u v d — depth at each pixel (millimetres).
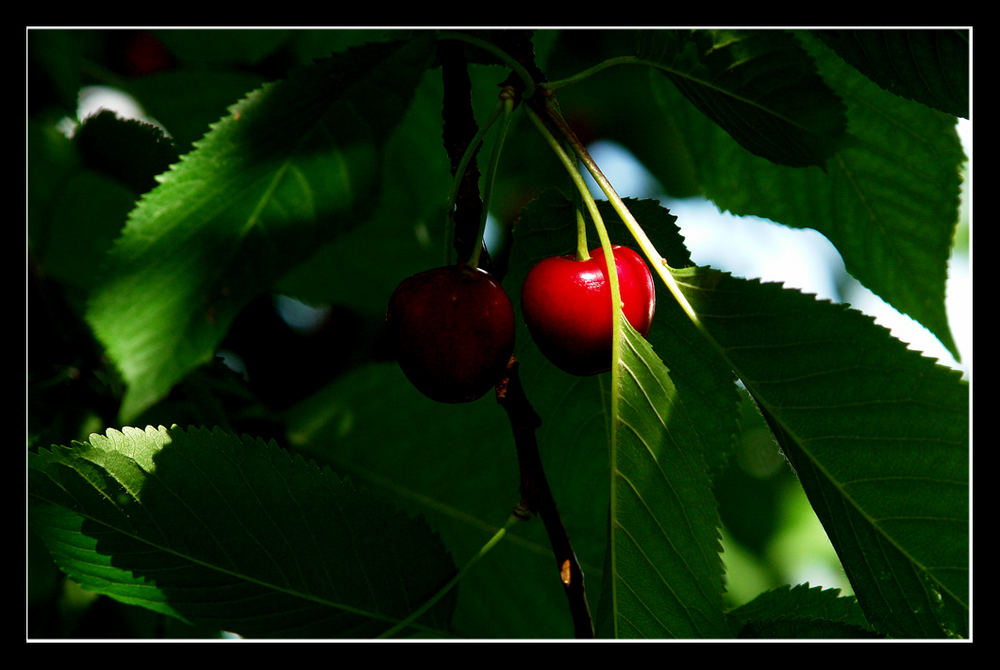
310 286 709
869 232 682
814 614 646
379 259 712
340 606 618
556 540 607
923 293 681
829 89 617
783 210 688
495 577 666
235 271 604
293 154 610
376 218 710
